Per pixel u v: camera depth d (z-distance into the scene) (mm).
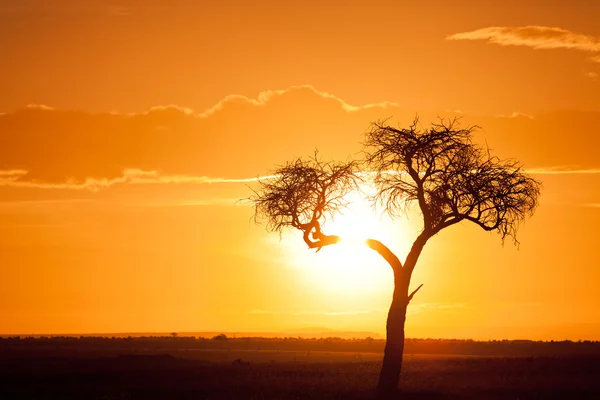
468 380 139625
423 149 116625
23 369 175000
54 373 161000
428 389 123062
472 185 115750
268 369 182625
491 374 155375
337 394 116625
